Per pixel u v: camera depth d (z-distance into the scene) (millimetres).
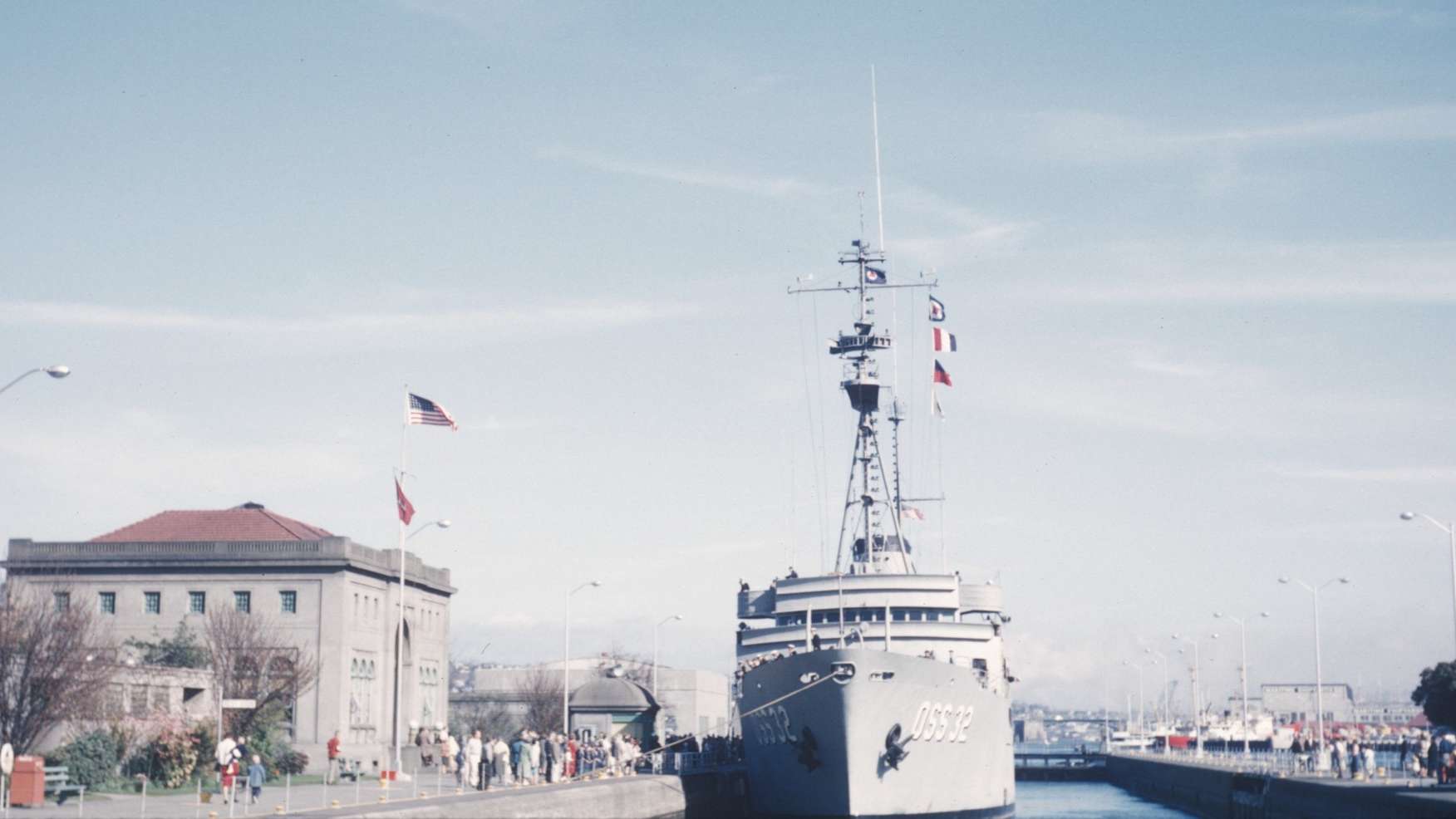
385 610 108375
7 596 69000
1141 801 119188
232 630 90438
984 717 63250
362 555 104000
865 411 75438
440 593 120375
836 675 55531
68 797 54875
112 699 70938
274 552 100812
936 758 59156
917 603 66625
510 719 144750
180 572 100750
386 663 108312
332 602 100125
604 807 55000
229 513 106500
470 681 186000
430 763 92688
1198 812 95938
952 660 63094
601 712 88188
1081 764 185625
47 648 66188
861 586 67125
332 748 71125
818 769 57438
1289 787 68312
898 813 57531
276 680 89438
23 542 101688
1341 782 66250
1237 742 164250
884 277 76188
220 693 78812
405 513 66938
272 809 47594
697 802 66062
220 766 51656
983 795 64062
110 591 100812
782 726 58719
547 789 54844
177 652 93375
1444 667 117562
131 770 64375
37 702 65375
